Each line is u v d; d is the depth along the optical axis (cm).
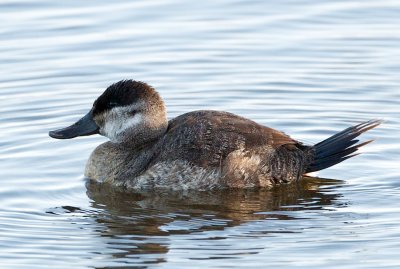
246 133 1320
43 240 1154
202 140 1312
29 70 1748
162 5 1997
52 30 1881
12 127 1534
